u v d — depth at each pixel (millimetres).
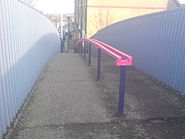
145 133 2951
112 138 2807
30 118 3330
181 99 4340
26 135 2826
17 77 3465
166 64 5297
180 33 4660
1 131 2611
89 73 6711
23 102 3885
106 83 5488
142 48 6980
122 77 3287
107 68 7641
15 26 3434
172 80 4980
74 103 4016
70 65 8195
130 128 3088
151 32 6227
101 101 4152
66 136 2832
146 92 4797
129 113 3592
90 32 24156
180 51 4641
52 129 3008
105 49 4426
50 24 10555
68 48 27484
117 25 10422
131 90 4930
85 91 4777
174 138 2834
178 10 4758
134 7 24281
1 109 2623
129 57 3242
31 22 4875
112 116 3467
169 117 3471
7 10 3031
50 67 7738
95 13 23906
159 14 5707
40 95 4441
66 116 3436
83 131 2975
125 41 9039
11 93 3094
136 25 7508
